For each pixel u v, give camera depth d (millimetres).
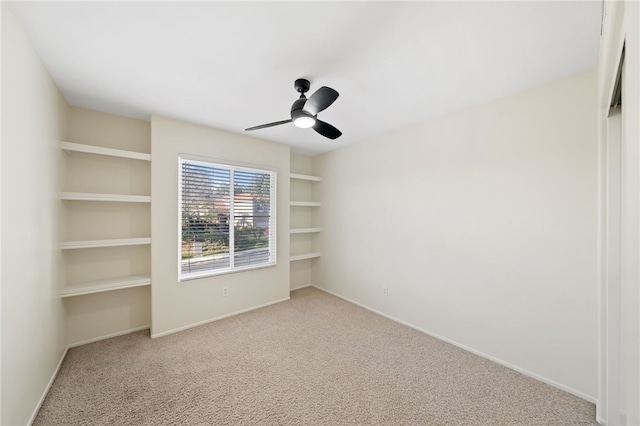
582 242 1863
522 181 2148
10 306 1324
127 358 2301
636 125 552
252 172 3553
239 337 2717
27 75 1518
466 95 2248
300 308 3557
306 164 4559
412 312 2994
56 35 1506
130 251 2828
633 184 566
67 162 2453
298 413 1686
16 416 1391
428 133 2838
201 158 3023
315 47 1624
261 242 3648
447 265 2666
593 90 1817
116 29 1463
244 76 1968
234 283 3344
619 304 1578
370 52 1670
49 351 1896
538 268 2066
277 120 2875
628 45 595
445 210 2684
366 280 3572
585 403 1800
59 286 2162
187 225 2977
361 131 3211
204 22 1408
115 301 2752
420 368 2193
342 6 1292
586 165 1845
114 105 2488
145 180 2898
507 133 2238
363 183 3625
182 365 2203
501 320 2270
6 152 1287
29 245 1548
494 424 1618
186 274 2965
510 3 1265
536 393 1897
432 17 1358
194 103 2445
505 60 1743
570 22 1382
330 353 2416
